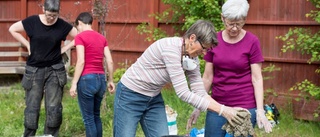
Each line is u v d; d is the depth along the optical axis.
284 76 7.68
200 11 7.82
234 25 3.83
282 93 7.67
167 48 3.58
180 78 3.54
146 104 3.87
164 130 3.93
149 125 3.94
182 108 7.67
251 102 4.00
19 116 7.55
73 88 5.60
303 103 7.41
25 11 10.69
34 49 5.63
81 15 5.79
